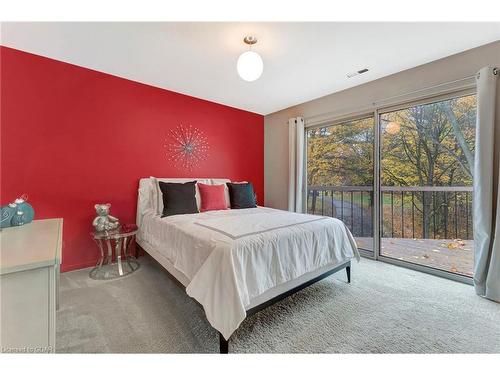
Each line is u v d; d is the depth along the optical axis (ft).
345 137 11.03
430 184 8.80
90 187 8.20
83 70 7.95
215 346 4.33
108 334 4.63
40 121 7.23
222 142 12.15
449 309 5.64
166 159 10.10
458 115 7.92
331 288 6.79
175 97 10.32
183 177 10.66
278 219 6.99
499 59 6.27
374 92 9.11
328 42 6.43
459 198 8.63
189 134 10.82
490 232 6.15
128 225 8.39
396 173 9.45
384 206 10.26
